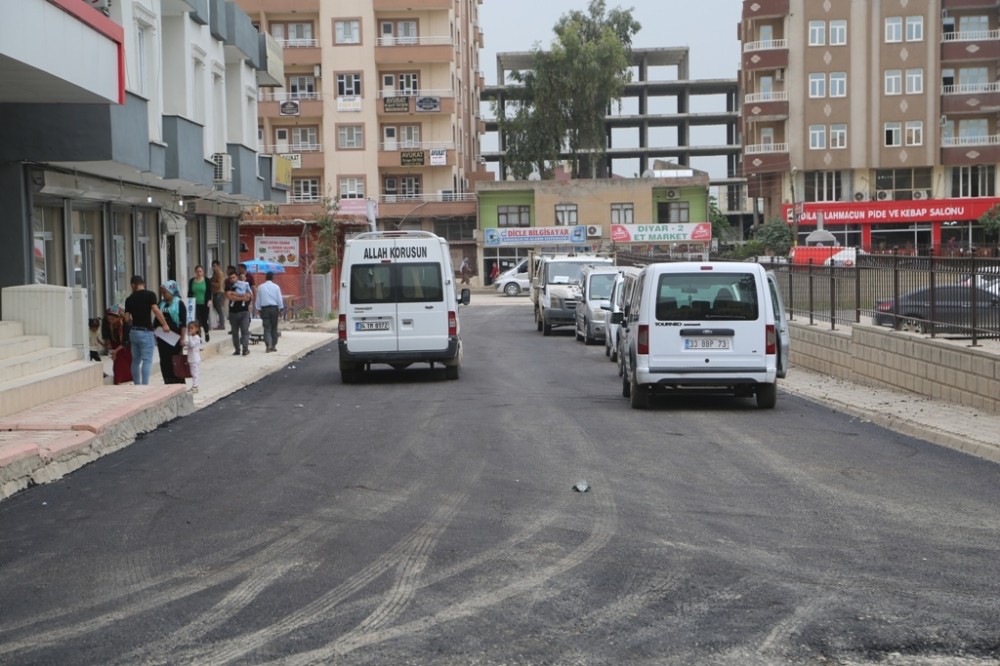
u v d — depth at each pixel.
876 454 11.56
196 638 5.68
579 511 8.68
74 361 16.94
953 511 8.62
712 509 8.72
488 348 30.28
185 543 7.85
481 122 90.44
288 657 5.36
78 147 19.03
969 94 66.62
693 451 11.80
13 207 19.14
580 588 6.48
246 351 27.00
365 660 5.30
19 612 6.23
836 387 19.28
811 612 5.98
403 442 12.73
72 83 14.93
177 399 15.86
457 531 8.02
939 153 67.44
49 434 11.73
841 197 68.75
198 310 27.89
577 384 20.09
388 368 24.78
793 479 10.05
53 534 8.28
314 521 8.47
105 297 24.20
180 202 29.52
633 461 11.13
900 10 66.75
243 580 6.80
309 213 71.12
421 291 21.06
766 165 68.31
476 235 74.50
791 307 25.72
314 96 72.19
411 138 73.56
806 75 67.50
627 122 104.38
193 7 26.47
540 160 78.81
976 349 15.05
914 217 67.75
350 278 21.05
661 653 5.36
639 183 74.19
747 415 15.15
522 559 7.16
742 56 69.81
